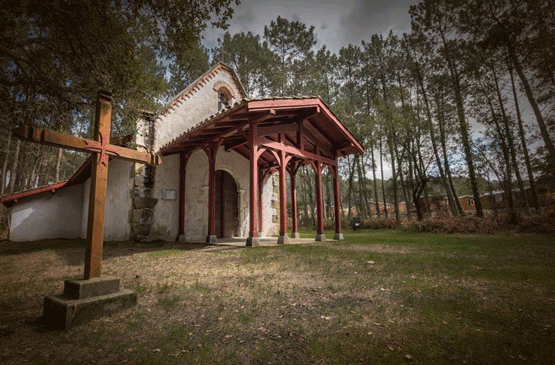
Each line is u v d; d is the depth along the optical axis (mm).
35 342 2264
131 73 6180
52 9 4973
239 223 14039
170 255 7055
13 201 14172
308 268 5059
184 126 13398
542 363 1807
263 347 2102
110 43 5785
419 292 3484
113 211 12703
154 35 5902
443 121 19156
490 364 1810
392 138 22219
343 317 2680
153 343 2211
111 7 5336
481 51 17609
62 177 32000
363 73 28297
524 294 3344
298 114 10062
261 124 9727
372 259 5863
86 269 3018
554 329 2332
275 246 8414
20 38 5570
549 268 4852
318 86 25703
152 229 10992
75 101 6250
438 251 7160
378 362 1855
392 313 2766
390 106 21250
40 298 3623
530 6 15125
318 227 10578
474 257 6105
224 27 5598
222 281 4223
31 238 14383
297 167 12938
